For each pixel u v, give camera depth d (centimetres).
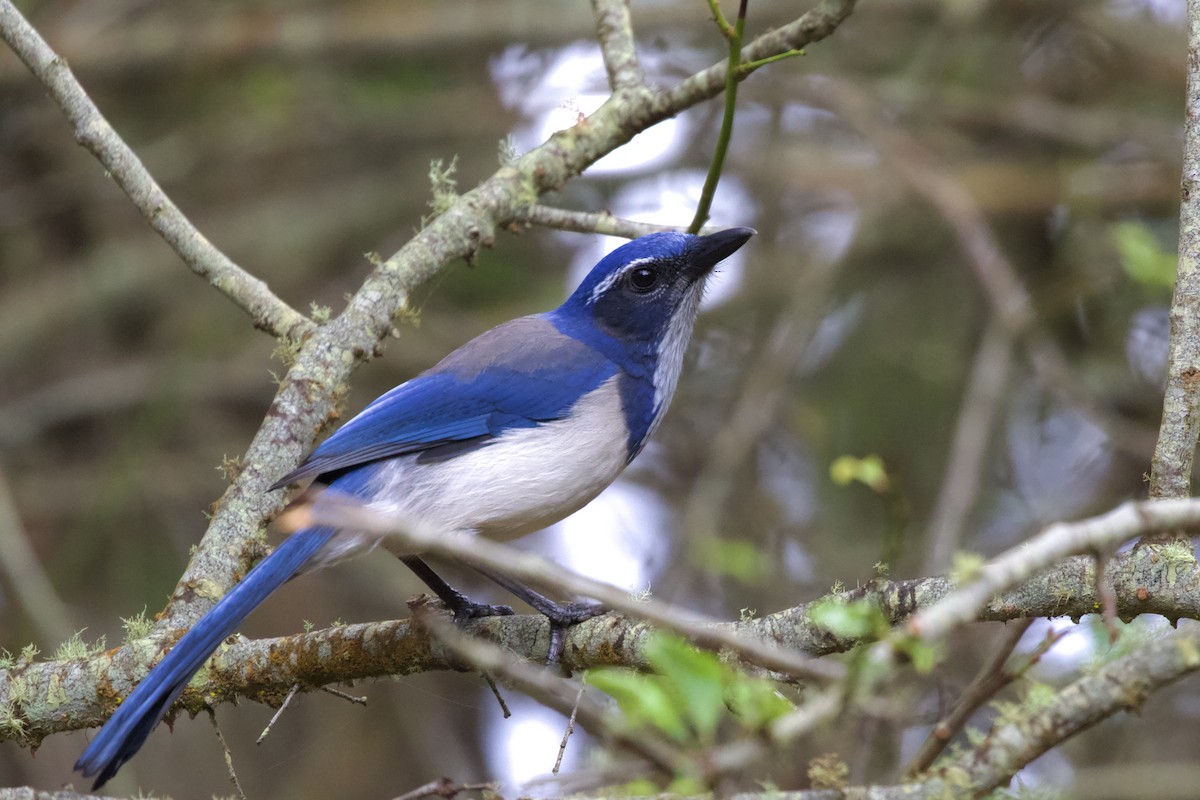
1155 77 1485
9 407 1471
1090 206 1417
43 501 1436
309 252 1540
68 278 1535
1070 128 1436
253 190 1617
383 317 880
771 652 495
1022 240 1502
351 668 760
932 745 641
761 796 561
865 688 481
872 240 1428
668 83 1538
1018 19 1541
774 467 1462
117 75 1552
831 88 1424
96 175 1555
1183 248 658
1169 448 639
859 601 609
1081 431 1413
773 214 1523
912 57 1586
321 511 599
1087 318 1434
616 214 1491
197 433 1495
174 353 1466
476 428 877
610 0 1015
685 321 972
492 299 1484
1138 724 1139
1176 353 646
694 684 498
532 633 772
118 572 1391
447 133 1556
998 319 1250
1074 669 895
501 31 1530
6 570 1188
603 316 953
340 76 1577
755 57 923
